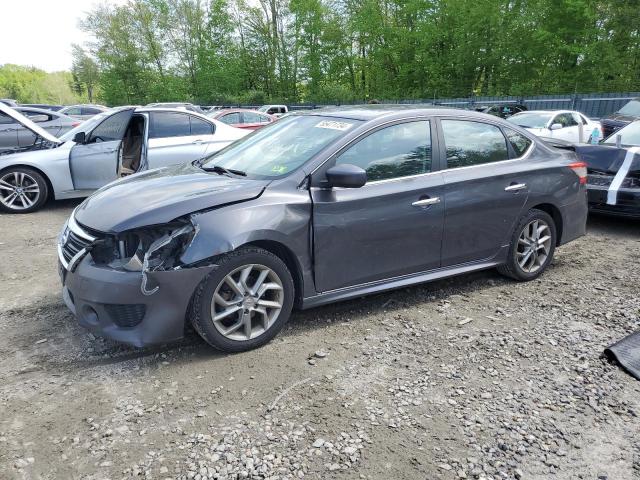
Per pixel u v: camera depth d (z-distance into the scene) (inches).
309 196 137.9
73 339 140.9
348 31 1581.0
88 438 100.3
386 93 1466.5
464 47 1261.1
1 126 331.3
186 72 1920.5
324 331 146.3
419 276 161.6
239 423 105.3
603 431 105.1
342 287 146.9
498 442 101.0
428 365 128.9
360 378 122.4
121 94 1914.4
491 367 128.3
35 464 93.4
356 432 103.0
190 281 122.1
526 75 1229.7
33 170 305.0
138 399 113.2
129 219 122.5
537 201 181.5
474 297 172.7
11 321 152.3
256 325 136.5
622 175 257.3
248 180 140.8
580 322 154.3
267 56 1844.2
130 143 340.8
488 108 853.8
